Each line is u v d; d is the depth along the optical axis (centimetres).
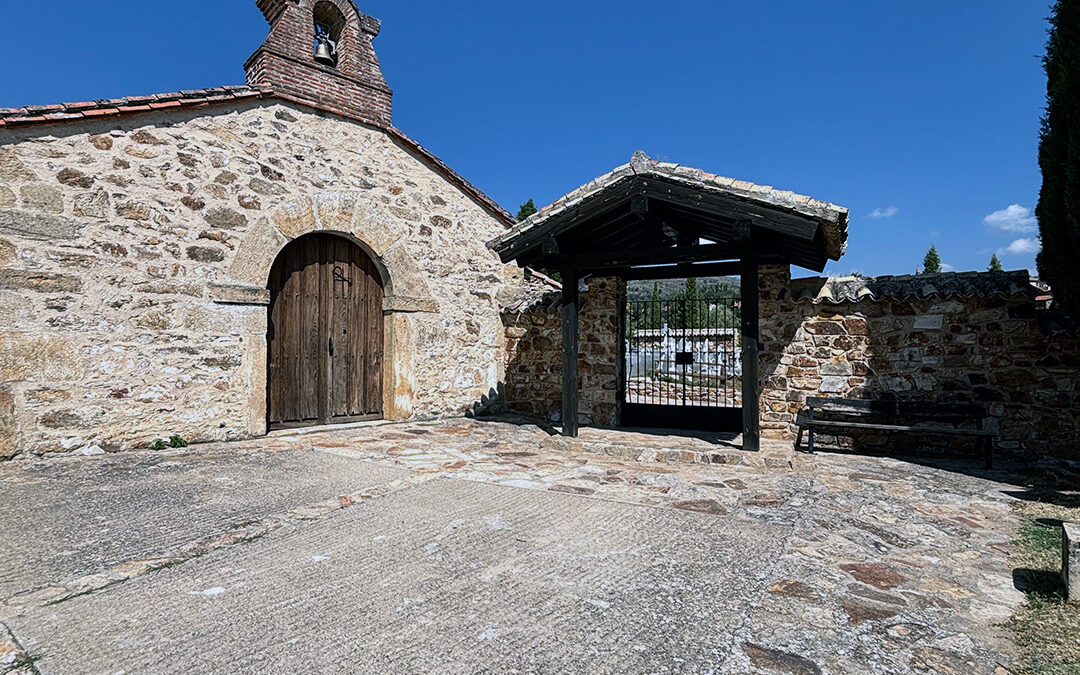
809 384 680
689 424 732
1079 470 533
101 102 591
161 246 626
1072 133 441
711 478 496
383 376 845
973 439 608
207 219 660
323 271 785
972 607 260
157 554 311
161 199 628
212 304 659
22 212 542
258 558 307
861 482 492
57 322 559
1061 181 470
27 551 314
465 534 347
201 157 661
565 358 645
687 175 538
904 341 641
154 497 421
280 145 729
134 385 604
